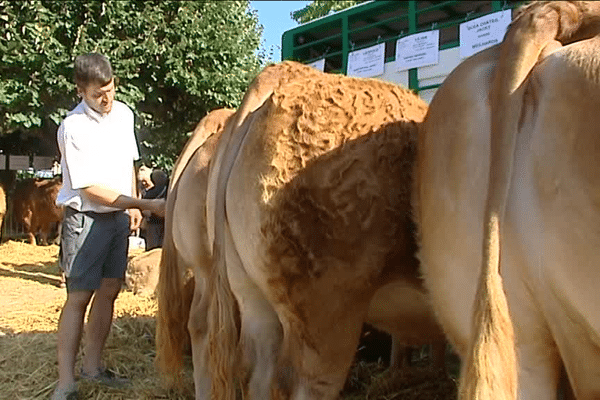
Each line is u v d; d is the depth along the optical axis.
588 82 1.75
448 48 4.35
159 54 12.16
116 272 4.40
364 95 2.76
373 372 4.49
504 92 1.92
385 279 2.69
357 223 2.58
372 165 2.61
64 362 4.09
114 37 11.85
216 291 2.97
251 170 2.66
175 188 4.00
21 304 7.57
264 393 2.90
